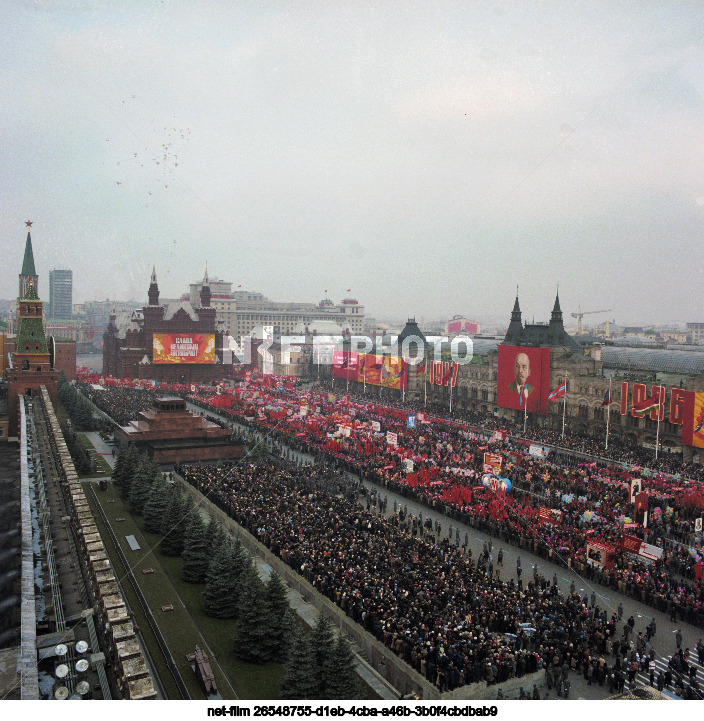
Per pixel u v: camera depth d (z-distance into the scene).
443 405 183.50
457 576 55.44
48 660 28.03
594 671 42.97
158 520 74.69
